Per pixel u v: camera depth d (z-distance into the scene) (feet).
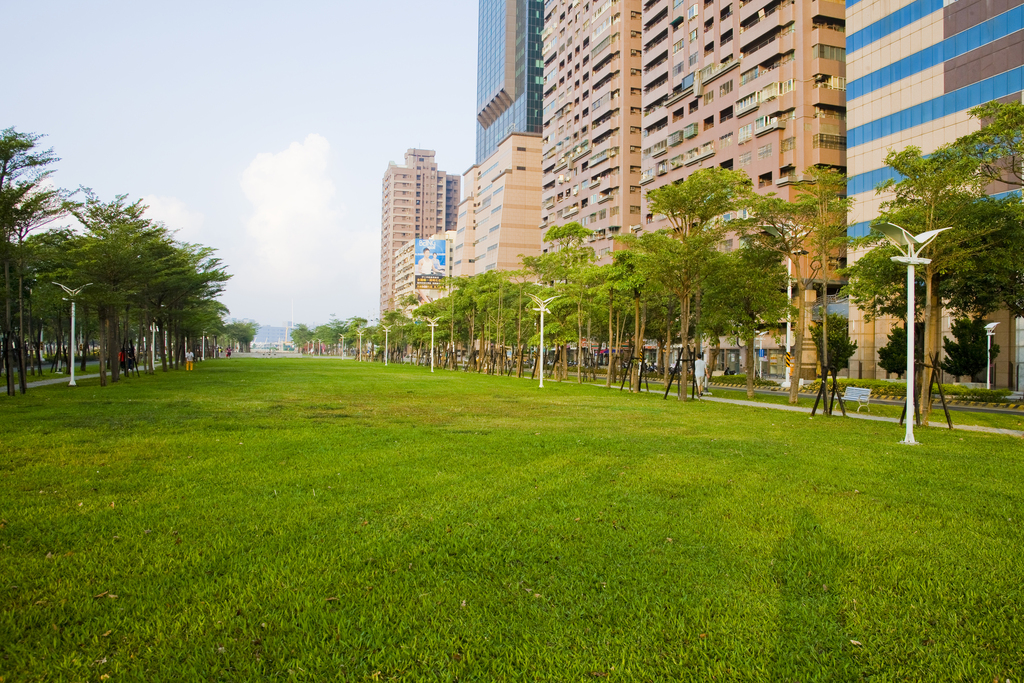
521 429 48.73
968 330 123.24
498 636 13.47
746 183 86.38
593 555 18.52
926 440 47.37
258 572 16.83
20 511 22.65
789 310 96.53
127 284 105.91
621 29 268.62
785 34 181.68
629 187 267.18
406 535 20.04
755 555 18.88
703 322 113.50
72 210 87.15
